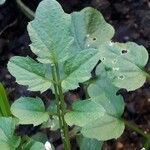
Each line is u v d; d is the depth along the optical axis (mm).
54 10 153
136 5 313
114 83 200
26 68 157
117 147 269
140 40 302
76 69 154
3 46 307
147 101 281
